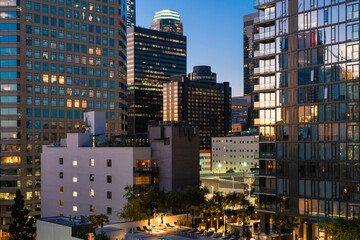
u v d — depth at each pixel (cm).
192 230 8188
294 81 9100
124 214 9200
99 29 16475
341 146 8269
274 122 9550
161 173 10262
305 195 8769
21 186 14425
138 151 10012
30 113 14850
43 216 12188
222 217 10712
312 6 8869
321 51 8681
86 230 7912
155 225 8756
